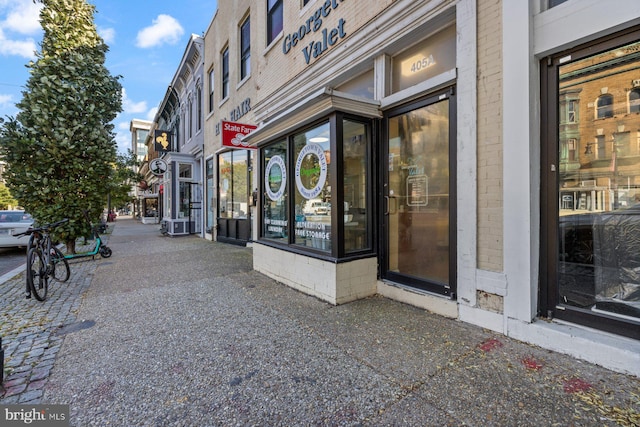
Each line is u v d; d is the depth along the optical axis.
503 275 2.94
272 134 5.25
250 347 2.88
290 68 6.43
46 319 3.63
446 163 3.55
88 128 7.35
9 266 7.68
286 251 4.97
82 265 6.75
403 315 3.54
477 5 3.11
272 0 7.45
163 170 12.73
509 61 2.84
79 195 7.45
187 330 3.27
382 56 4.30
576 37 2.50
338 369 2.49
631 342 2.36
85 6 7.76
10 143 6.59
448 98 3.45
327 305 3.96
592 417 1.89
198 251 8.59
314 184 4.53
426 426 1.86
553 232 2.77
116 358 2.72
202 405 2.09
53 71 7.20
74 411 2.04
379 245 4.29
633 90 2.46
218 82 10.86
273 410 2.03
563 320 2.74
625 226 2.54
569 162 2.74
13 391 2.25
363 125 4.32
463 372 2.39
